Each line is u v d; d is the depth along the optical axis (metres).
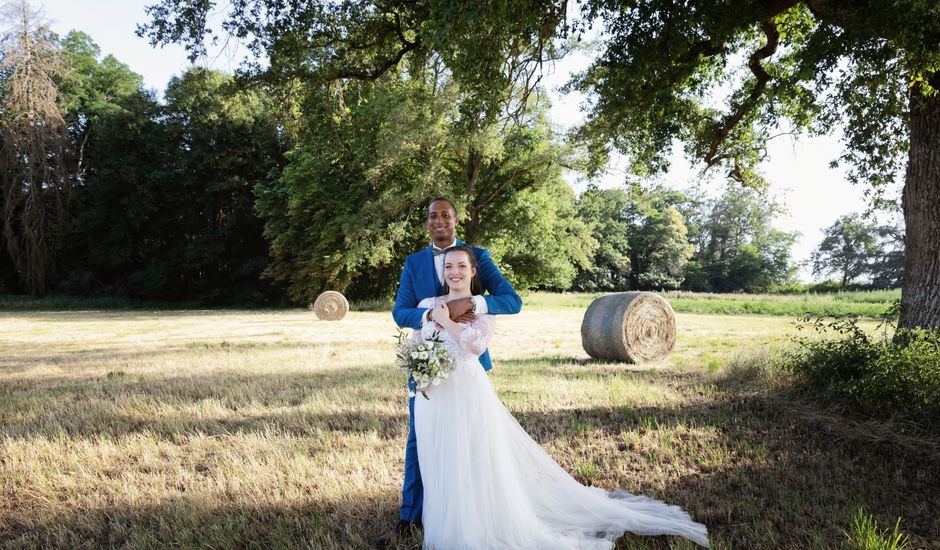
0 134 31.19
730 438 4.58
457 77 7.46
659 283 61.16
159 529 3.08
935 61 5.63
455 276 2.88
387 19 10.80
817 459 4.04
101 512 3.29
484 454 2.80
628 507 3.18
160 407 5.71
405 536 2.94
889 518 3.08
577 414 5.40
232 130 33.25
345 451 4.29
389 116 23.67
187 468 4.03
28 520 3.20
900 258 63.12
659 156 10.78
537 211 29.42
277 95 12.43
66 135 32.34
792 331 15.40
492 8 6.22
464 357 2.85
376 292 31.27
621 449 4.42
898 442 4.25
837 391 5.39
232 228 33.81
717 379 7.08
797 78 7.71
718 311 27.81
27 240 32.06
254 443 4.46
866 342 5.87
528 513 2.90
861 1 6.21
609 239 56.28
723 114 10.70
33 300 31.84
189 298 35.62
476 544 2.67
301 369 8.28
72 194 32.56
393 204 25.33
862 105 8.52
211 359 9.58
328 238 27.17
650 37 7.49
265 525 3.09
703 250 71.12
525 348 11.55
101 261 32.94
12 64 30.69
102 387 7.00
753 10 6.99
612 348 9.16
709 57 9.58
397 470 3.91
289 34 10.58
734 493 3.50
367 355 10.05
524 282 32.50
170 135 34.00
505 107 8.60
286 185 29.22
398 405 5.74
